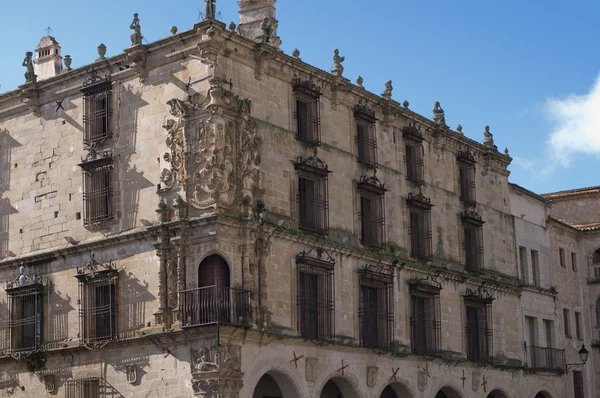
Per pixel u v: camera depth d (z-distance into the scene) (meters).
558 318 69.81
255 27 54.09
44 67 56.97
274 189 47.28
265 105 47.84
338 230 50.97
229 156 44.84
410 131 57.53
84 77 50.53
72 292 48.81
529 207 69.12
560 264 71.88
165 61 47.03
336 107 52.47
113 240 47.19
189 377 43.28
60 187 50.53
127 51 47.84
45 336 49.50
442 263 58.62
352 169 52.78
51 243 50.31
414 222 57.44
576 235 75.12
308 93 50.22
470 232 62.34
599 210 77.38
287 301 46.72
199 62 45.78
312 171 49.34
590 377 72.81
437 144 60.44
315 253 48.81
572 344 71.44
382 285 53.09
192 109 45.31
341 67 52.84
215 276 43.72
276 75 48.81
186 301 43.53
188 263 44.22
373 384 51.28
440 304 57.47
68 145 50.56
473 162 63.28
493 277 63.16
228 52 46.09
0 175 53.44
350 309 50.69
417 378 54.72
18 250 51.75
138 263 46.28
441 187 60.09
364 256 51.97
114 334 46.38
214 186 44.12
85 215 48.81
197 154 44.81
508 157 66.94
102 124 49.28
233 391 42.72
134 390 45.31
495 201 65.38
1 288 52.09
